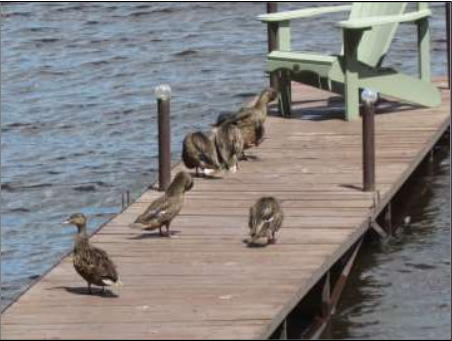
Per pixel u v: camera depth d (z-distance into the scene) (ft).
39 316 43.14
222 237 50.47
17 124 81.92
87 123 81.76
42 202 69.21
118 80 90.74
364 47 69.67
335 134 65.16
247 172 59.16
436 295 50.26
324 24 103.81
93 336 41.52
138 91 87.97
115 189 70.59
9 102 86.33
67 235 65.00
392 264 53.57
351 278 52.26
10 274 60.08
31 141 78.74
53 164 74.59
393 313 48.80
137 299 44.42
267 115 69.31
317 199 55.01
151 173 72.69
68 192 70.44
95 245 49.62
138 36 101.35
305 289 45.24
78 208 68.33
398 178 57.41
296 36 100.83
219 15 106.63
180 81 89.92
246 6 109.19
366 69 67.15
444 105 69.97
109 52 97.55
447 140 70.03
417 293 50.57
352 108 67.31
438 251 55.01
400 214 60.29
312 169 59.41
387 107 69.67
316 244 49.34
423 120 66.85
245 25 103.50
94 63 94.84
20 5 110.63
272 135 65.26
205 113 82.99
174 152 74.84
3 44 100.07
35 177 72.59
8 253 62.80
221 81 89.51
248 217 52.75
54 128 80.89
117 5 110.01
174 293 44.83
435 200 62.08
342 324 48.03
